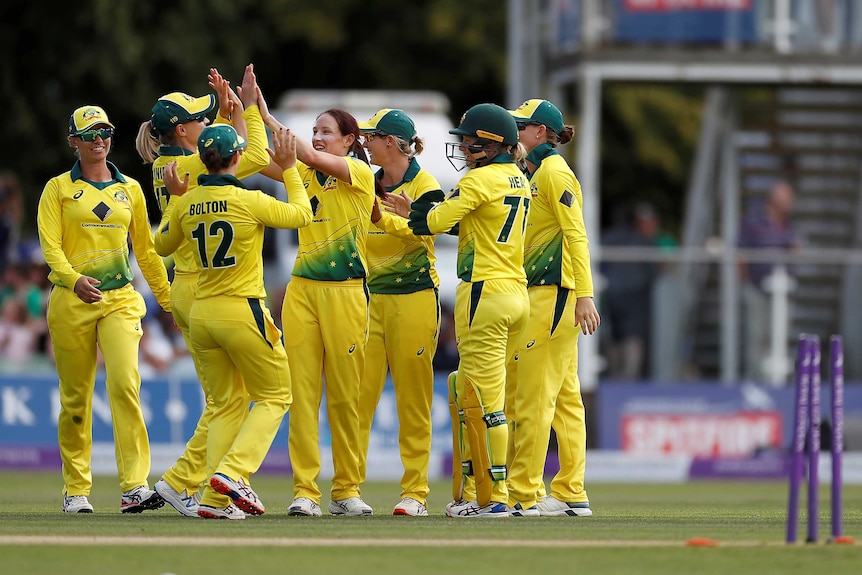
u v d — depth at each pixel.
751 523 32.12
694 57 62.88
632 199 110.75
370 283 33.72
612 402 60.62
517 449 33.03
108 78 94.81
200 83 97.44
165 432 58.78
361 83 108.50
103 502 39.38
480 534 28.08
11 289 65.00
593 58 62.59
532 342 32.81
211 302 30.48
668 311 61.91
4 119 96.06
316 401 32.50
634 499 44.97
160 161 32.69
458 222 32.19
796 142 70.69
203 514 30.83
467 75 107.00
